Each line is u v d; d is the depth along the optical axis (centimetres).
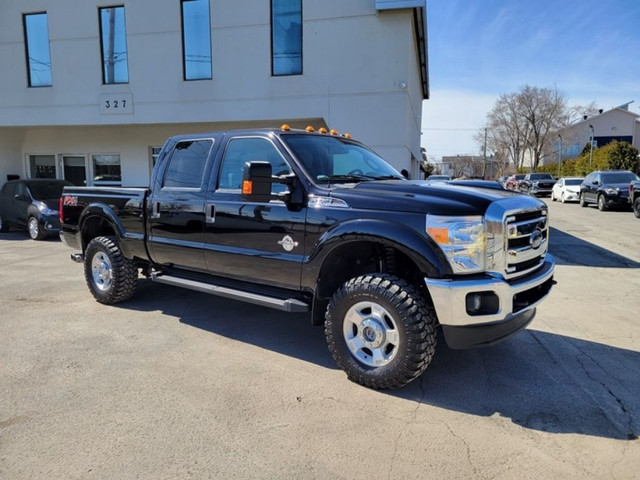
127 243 533
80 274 754
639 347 439
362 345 354
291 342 449
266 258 404
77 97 1361
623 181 2012
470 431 294
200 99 1267
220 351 424
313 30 1165
